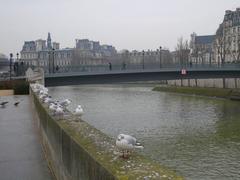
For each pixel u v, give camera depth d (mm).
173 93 99562
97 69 64625
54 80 62156
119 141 8336
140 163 7996
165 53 165750
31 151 18719
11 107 36969
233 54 136250
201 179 24344
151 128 42719
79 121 14125
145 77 67188
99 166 8016
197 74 71688
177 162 28297
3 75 85625
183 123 46219
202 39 182375
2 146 19891
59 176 13211
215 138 37031
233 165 27344
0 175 14875
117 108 62281
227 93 81438
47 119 17266
